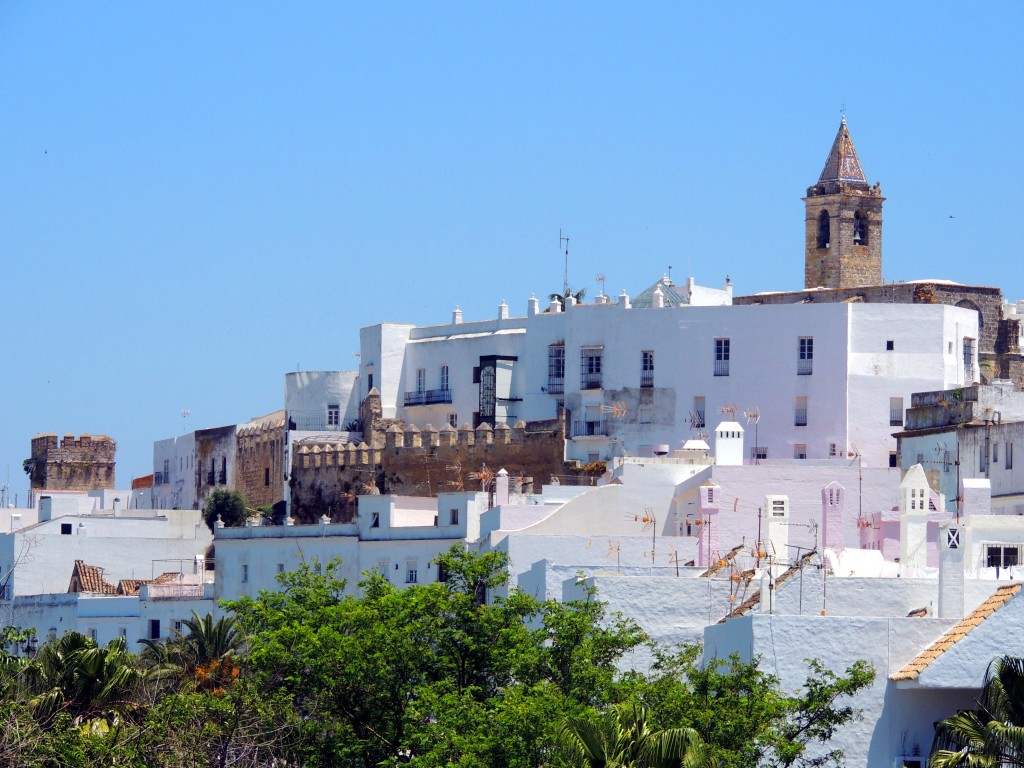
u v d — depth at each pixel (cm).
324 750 7862
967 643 6775
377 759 7869
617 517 11125
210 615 11869
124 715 9719
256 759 7862
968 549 8450
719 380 16988
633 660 7544
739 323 16988
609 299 18688
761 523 10131
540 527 10969
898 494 10781
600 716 6481
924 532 8869
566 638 7394
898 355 16788
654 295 17612
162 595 14300
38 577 15750
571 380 17575
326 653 7975
